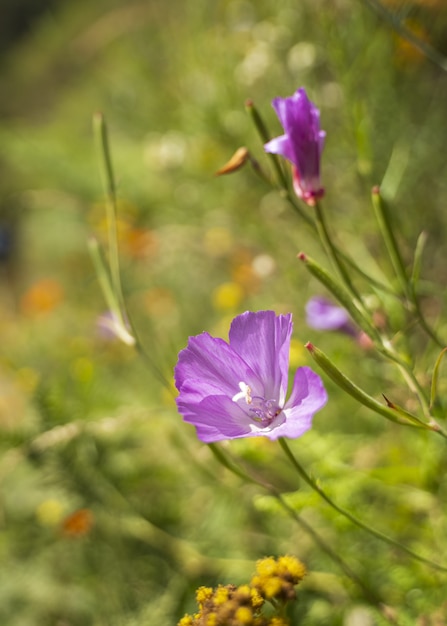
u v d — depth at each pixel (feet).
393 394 1.31
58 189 2.38
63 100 3.67
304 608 1.26
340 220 1.64
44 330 2.02
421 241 1.07
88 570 1.46
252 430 0.92
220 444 1.09
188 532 1.46
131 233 1.99
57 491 1.45
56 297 2.08
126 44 2.43
